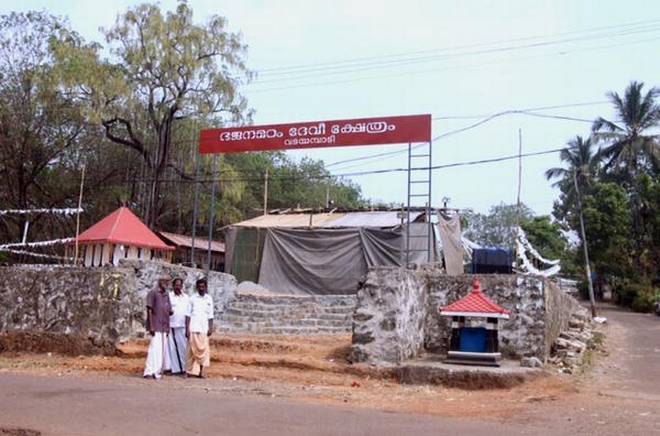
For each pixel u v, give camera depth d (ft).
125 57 87.15
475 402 32.32
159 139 90.43
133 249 61.77
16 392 30.22
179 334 40.19
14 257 85.05
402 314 40.63
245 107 91.56
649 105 148.66
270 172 142.92
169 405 27.76
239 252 77.46
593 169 155.53
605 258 141.49
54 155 92.79
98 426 23.18
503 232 214.07
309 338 48.08
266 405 28.71
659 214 140.36
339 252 73.26
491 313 39.65
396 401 32.14
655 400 33.91
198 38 87.81
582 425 25.89
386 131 53.83
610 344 64.44
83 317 46.93
